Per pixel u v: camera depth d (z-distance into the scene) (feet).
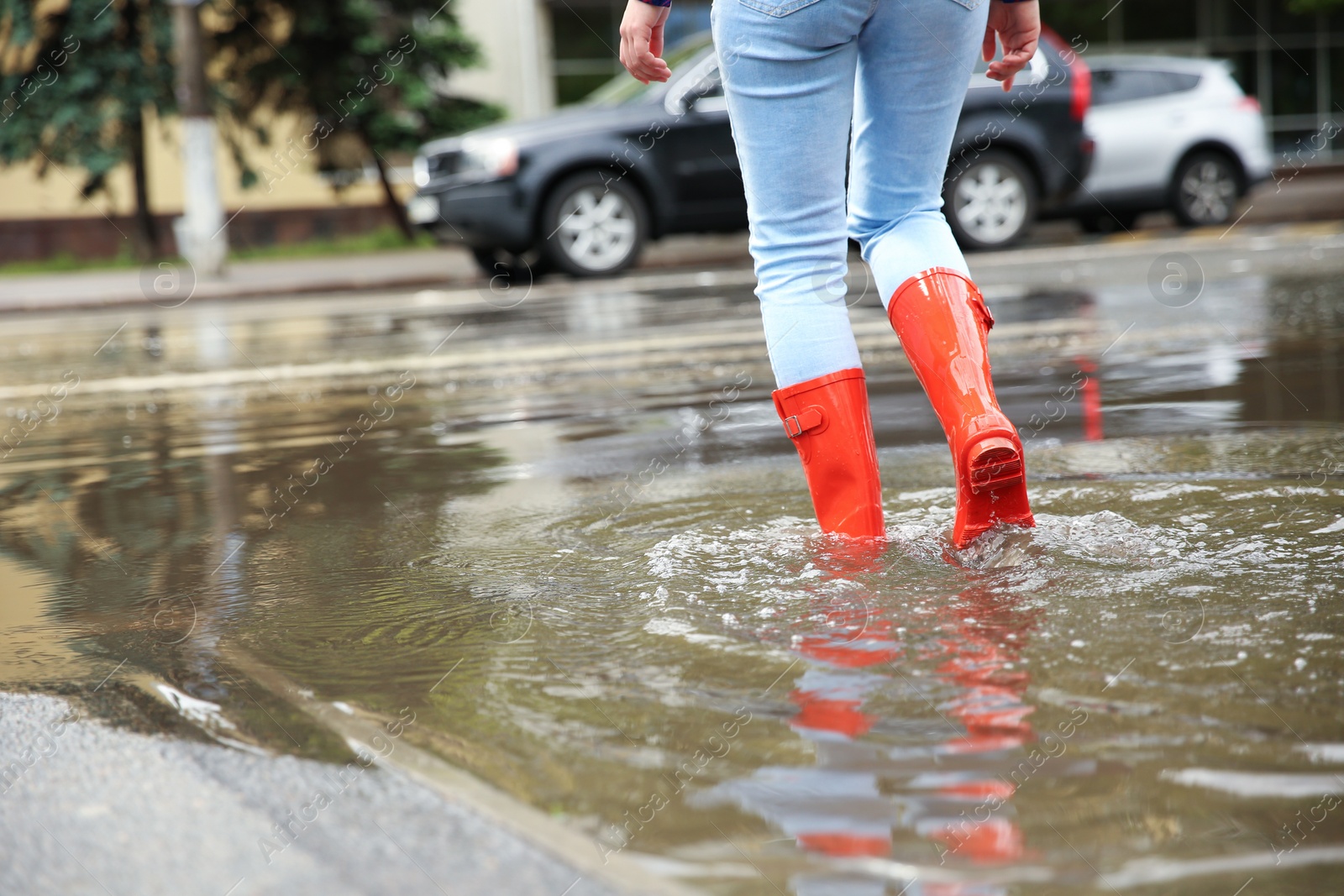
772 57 6.18
